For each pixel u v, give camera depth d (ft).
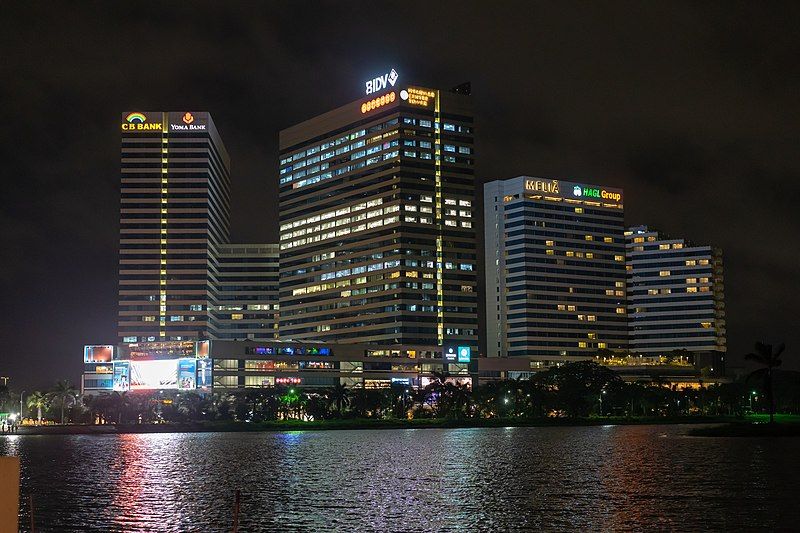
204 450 609.01
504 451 565.12
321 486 364.58
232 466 469.16
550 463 465.47
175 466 473.26
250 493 343.05
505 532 248.32
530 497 321.32
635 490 336.70
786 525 253.85
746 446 578.25
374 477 399.44
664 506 292.61
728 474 389.19
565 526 256.73
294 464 476.95
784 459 467.11
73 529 261.24
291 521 271.08
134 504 315.17
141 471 444.55
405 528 256.73
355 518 275.59
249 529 257.75
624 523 259.80
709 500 305.73
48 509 303.89
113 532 255.50
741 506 290.35
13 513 72.79
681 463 449.48
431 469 437.99
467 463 472.03
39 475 426.10
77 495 343.67
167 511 296.71
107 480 400.47
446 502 310.04
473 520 269.23
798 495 316.19
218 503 314.55
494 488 350.84
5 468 72.43
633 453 526.98
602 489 342.23
